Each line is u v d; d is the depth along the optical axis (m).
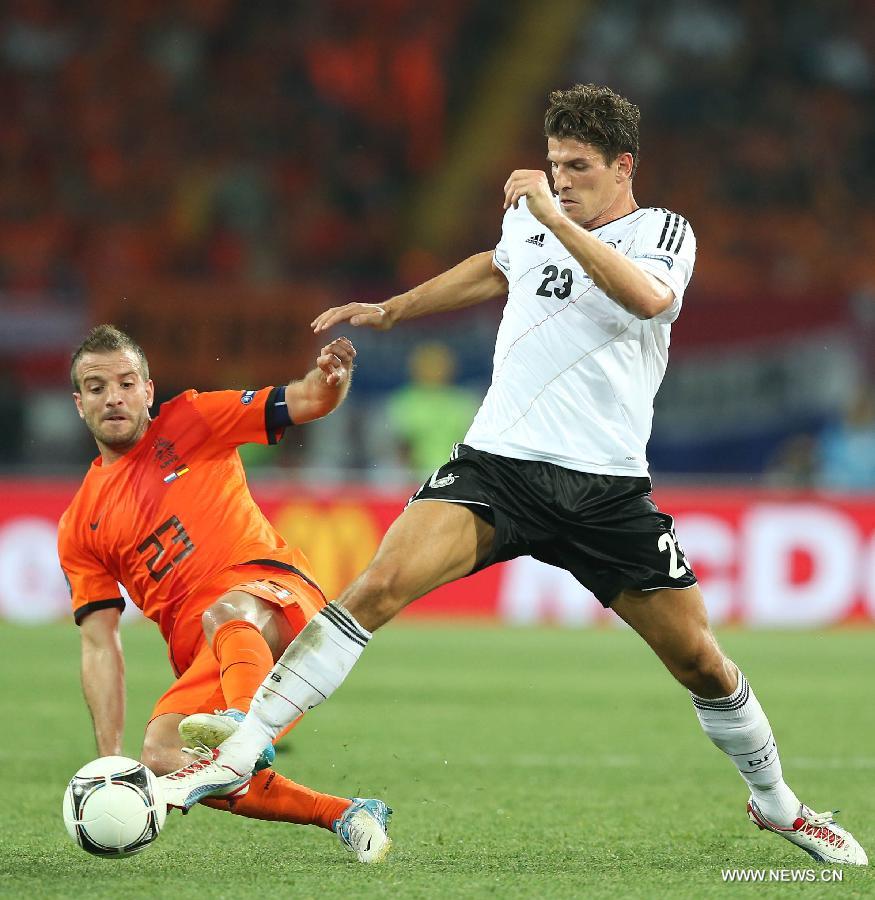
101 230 78.56
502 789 22.50
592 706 33.84
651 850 16.97
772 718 31.91
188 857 16.05
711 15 93.88
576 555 15.52
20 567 52.88
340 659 14.41
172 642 16.59
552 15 93.62
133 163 82.00
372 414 62.22
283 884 14.10
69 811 13.88
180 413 16.66
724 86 91.06
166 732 15.48
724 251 81.62
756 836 18.19
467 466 15.42
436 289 17.23
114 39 87.69
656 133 88.06
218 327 66.19
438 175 87.88
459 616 55.56
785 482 62.31
